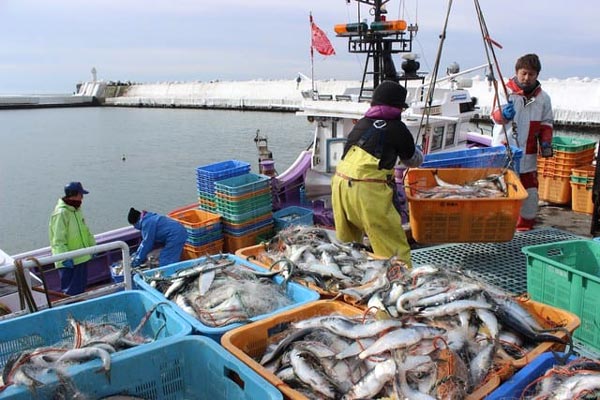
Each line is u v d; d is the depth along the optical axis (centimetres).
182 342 283
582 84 2378
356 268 405
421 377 242
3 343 324
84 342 294
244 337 299
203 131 2830
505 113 576
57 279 666
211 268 400
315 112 811
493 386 242
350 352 268
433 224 507
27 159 2169
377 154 454
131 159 2061
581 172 783
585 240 443
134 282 413
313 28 868
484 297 307
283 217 739
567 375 242
